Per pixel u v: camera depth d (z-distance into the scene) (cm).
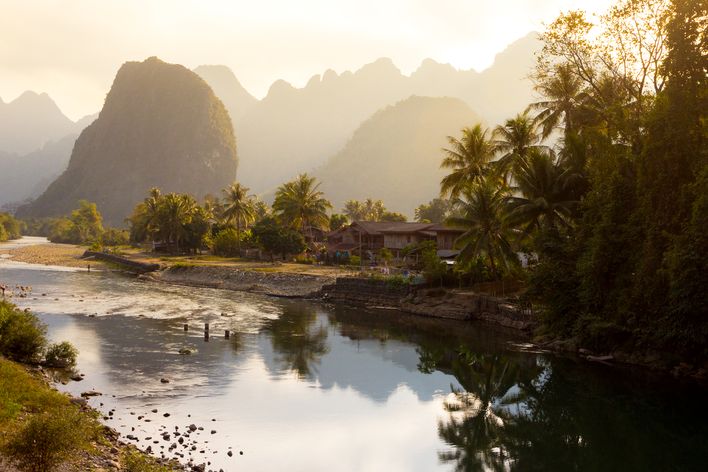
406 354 4512
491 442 2705
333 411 3045
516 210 5447
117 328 5122
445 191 7588
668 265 3638
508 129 7144
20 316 3659
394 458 2466
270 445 2508
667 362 3969
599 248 4316
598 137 5053
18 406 2303
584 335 4541
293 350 4509
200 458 2280
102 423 2559
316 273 9006
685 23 3956
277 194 12381
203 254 14812
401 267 9056
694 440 2766
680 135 3875
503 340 5100
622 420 3031
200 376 3600
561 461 2500
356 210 17962
